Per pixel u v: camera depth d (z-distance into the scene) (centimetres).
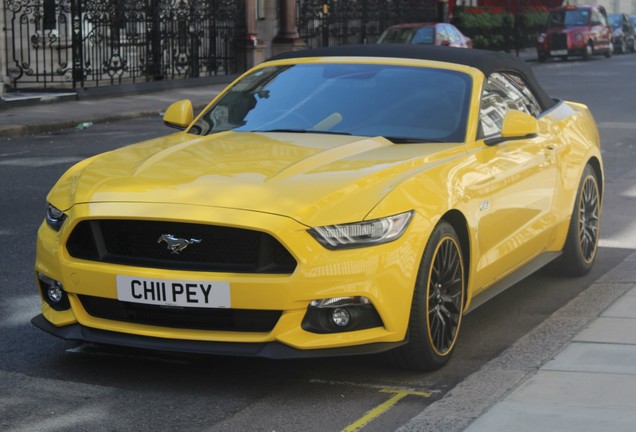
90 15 2564
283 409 538
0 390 564
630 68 3847
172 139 688
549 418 493
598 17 4606
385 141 656
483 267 649
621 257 888
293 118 696
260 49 3105
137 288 556
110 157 644
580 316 701
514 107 745
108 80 2656
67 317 586
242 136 670
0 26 2366
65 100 2308
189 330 559
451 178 612
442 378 587
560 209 772
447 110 684
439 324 596
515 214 691
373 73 723
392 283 554
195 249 555
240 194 559
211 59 2936
